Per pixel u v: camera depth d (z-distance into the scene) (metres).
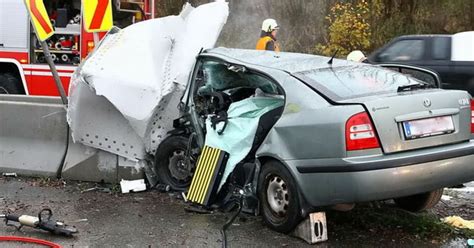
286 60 5.62
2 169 6.81
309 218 4.86
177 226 5.24
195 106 5.88
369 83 5.04
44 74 10.20
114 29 6.68
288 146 4.85
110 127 6.39
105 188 6.41
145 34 6.16
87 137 6.43
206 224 5.30
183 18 6.79
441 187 4.70
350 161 4.43
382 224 5.32
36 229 5.11
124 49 6.10
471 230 5.18
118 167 6.48
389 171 4.42
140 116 5.96
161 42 6.23
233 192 5.48
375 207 5.79
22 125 6.80
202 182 5.55
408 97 4.68
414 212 5.71
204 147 5.62
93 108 6.30
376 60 12.09
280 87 5.07
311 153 4.66
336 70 5.29
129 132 6.38
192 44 6.30
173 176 6.22
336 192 4.53
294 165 4.79
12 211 5.58
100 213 5.59
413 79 5.32
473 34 11.34
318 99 4.77
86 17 7.31
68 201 5.96
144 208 5.76
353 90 4.86
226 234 5.04
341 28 20.25
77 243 4.82
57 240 4.88
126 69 6.00
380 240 4.98
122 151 6.41
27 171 6.73
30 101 7.18
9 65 10.42
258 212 5.37
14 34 10.20
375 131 4.50
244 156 5.31
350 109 4.52
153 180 6.43
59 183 6.55
